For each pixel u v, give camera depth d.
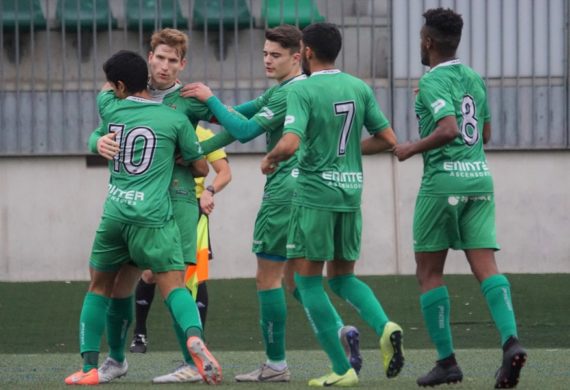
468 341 34.09
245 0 46.34
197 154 22.97
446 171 22.03
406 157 21.98
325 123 21.86
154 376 25.28
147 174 22.44
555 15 46.41
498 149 46.19
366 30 46.56
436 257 22.39
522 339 34.22
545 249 46.22
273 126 23.41
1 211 46.03
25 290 43.59
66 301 41.47
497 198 46.28
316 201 21.92
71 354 30.34
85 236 46.16
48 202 46.09
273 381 24.44
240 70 46.50
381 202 46.12
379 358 29.12
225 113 23.25
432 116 22.09
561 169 46.34
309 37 22.27
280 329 24.59
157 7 46.19
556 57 46.53
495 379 22.44
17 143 46.25
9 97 46.25
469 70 22.67
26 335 35.44
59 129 46.34
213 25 46.31
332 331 22.23
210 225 45.84
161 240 22.36
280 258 24.72
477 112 22.44
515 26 46.44
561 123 46.53
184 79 46.41
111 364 24.08
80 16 46.19
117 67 22.70
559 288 42.88
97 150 22.58
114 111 22.67
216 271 45.84
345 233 22.38
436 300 22.16
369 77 46.69
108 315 23.75
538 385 22.11
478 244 22.06
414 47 46.59
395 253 46.09
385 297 41.59
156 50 23.38
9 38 46.19
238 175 45.88
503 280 21.78
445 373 21.97
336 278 22.95
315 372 26.30
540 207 46.31
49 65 46.25
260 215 24.83
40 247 46.03
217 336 35.38
